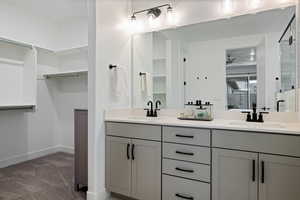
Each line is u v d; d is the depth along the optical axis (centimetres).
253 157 138
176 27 226
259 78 190
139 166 187
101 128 205
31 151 336
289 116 174
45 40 348
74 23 354
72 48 329
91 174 198
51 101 373
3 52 292
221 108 206
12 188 223
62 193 213
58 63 385
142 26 246
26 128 328
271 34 184
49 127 368
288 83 178
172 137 170
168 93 234
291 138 127
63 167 294
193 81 221
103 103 208
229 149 146
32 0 284
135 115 250
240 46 198
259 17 188
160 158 176
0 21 280
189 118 206
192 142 161
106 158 208
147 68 245
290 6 173
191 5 218
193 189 160
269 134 133
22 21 310
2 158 294
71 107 372
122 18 237
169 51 232
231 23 201
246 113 192
